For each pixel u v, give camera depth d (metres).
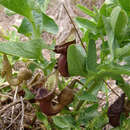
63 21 1.17
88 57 0.39
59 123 0.41
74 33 0.41
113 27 0.37
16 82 0.43
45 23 0.44
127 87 0.41
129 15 0.42
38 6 0.39
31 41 0.37
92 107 0.45
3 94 0.53
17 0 0.37
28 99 0.43
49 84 0.40
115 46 0.38
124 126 0.43
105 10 0.44
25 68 0.43
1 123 0.49
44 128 0.50
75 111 0.45
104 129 0.54
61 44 0.40
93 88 0.43
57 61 0.43
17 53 0.37
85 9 0.47
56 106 0.41
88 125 0.45
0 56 0.52
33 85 0.44
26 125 0.50
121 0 0.40
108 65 0.36
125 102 0.43
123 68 0.37
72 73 0.40
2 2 0.37
